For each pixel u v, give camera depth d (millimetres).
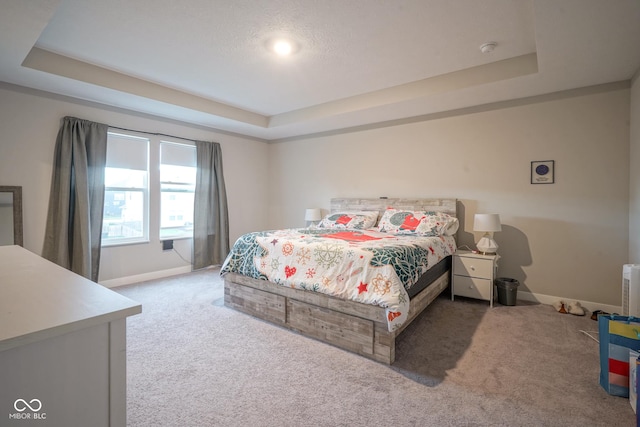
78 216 3410
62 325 622
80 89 3180
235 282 3025
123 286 3842
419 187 4121
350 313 2215
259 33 2404
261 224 5691
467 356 2174
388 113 3975
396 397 1720
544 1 1783
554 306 3174
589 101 3078
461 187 3812
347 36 2438
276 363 2072
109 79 3127
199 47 2637
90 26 2324
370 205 4414
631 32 2080
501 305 3252
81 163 3436
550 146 3279
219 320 2785
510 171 3504
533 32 2369
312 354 2191
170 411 1599
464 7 2061
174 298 3395
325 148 5051
